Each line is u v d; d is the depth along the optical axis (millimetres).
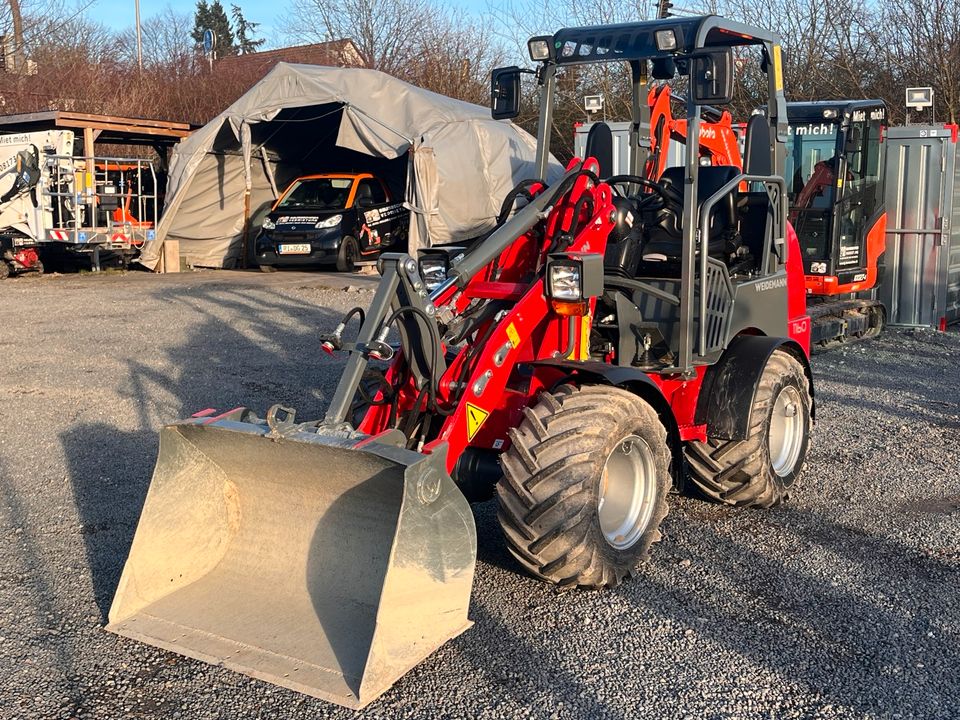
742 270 5977
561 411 4344
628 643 4086
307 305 13859
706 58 4742
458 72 31078
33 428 7465
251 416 4180
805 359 6207
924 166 12406
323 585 4043
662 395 4734
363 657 3635
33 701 3643
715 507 5785
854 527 5461
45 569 4832
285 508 4238
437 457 3695
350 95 17281
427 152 16688
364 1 34375
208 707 3609
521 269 5059
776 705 3633
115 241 18531
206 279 17125
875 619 4324
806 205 11180
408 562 3613
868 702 3654
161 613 4043
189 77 31031
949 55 19031
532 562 4266
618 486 4652
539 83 5488
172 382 9039
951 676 3840
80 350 10547
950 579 4758
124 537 5262
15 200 17906
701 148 7234
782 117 6043
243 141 17859
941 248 12453
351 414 4789
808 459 6758
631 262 5430
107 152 26453
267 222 18156
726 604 4465
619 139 11055
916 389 9117
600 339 5309
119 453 6824
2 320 12539
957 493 6047
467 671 3855
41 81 30156
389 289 4219
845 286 11305
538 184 5215
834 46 21297
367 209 18500
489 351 4406
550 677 3818
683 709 3604
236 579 4215
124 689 3729
